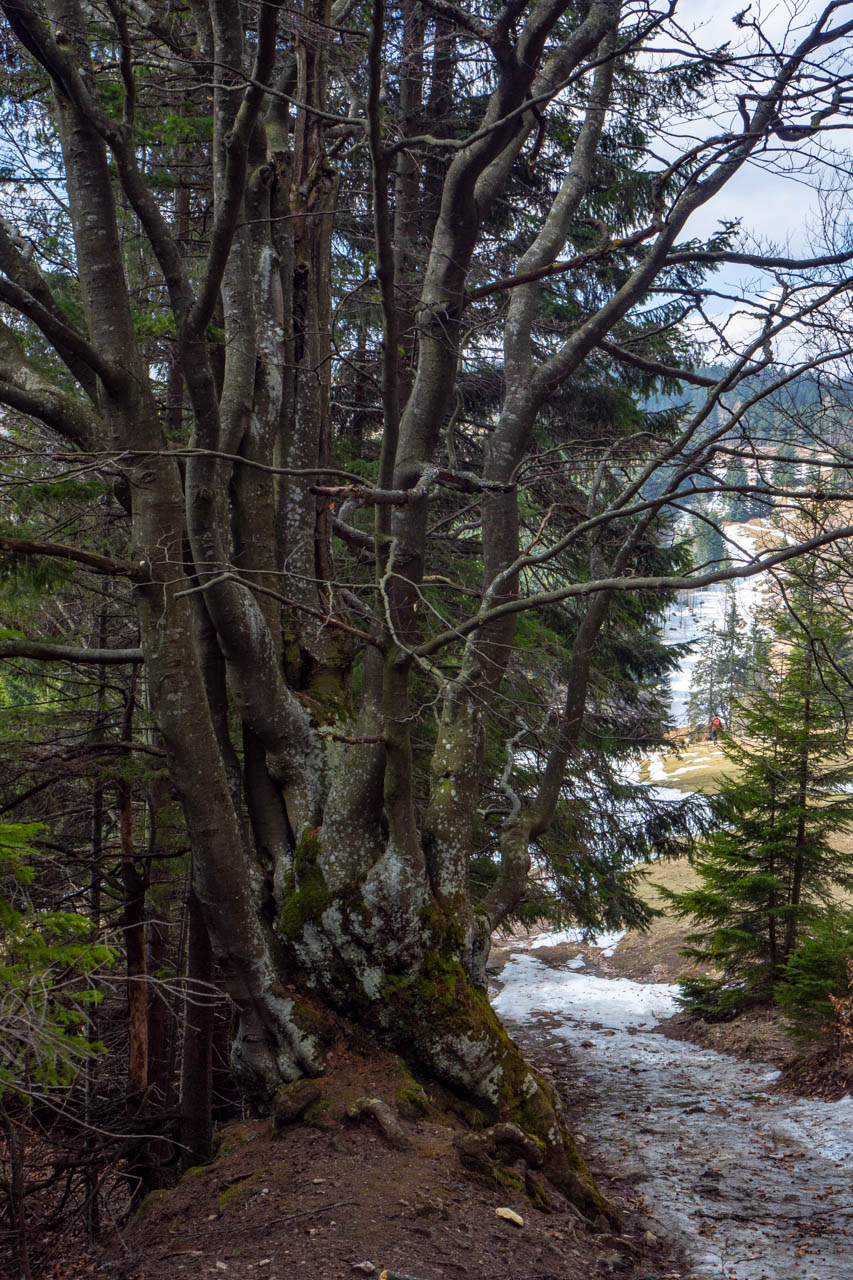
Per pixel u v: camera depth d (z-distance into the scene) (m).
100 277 6.34
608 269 12.43
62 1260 6.98
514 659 10.38
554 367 8.39
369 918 6.93
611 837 14.27
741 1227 7.02
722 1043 13.81
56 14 6.16
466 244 7.51
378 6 4.71
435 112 12.35
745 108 6.74
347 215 12.26
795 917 13.74
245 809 7.59
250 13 8.22
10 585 6.50
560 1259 5.29
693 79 8.03
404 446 7.64
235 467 7.76
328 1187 5.47
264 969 6.72
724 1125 10.14
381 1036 6.94
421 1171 5.73
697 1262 6.20
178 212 11.42
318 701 7.83
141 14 7.81
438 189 12.95
